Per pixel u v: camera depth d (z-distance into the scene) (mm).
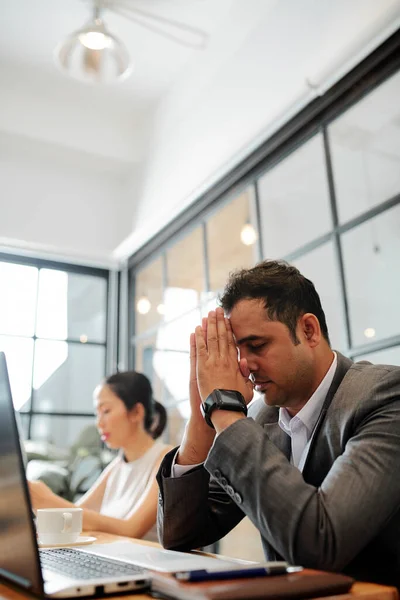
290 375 978
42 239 3211
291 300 992
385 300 1828
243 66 2523
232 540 2312
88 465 2938
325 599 612
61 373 3318
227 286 1046
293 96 2158
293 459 1062
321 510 771
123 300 3529
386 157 1901
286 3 2295
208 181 2693
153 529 1751
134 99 3221
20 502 691
